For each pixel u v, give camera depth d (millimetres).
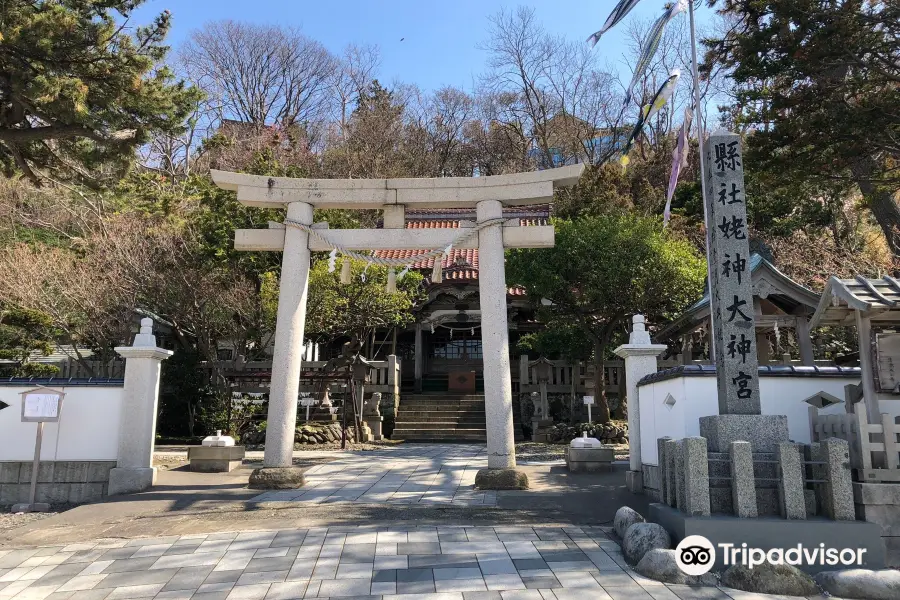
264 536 6441
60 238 23656
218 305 18375
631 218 16547
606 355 18062
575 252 15078
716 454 5785
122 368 17734
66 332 17828
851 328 15891
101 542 6488
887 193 12398
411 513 7500
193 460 11133
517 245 10227
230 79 37938
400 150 33688
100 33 11188
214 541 6328
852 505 5367
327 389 18562
